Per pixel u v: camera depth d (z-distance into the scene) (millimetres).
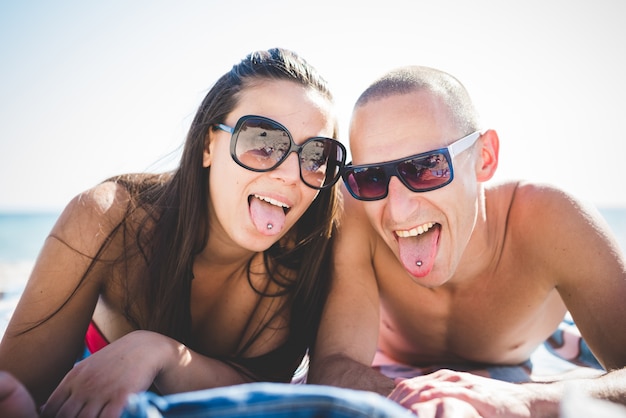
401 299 625
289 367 587
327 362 475
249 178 491
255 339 575
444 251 530
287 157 490
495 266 580
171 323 523
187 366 377
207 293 583
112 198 527
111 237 509
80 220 495
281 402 208
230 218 507
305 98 503
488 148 569
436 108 512
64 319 478
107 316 572
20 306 467
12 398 239
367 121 520
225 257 559
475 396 314
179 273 521
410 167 500
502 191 610
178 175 545
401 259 543
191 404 205
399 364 753
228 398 206
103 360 323
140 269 525
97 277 504
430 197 505
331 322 534
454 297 599
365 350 514
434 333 648
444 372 357
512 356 683
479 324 610
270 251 572
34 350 457
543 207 551
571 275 511
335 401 204
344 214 613
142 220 530
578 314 507
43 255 480
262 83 500
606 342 471
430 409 289
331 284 578
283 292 579
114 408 293
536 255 546
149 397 204
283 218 506
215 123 519
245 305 590
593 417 206
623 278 476
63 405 302
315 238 568
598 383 356
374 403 199
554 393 341
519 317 596
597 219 522
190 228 525
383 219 541
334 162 536
